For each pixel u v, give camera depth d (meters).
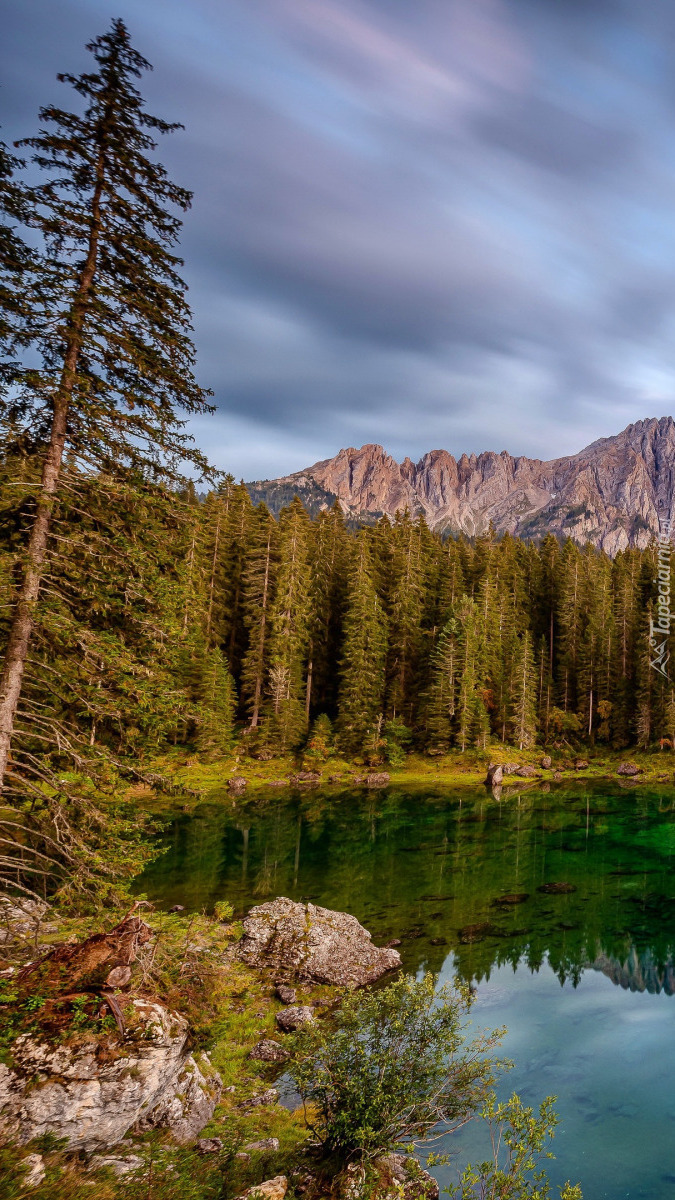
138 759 12.05
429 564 79.81
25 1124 7.20
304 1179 7.98
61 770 11.30
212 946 17.20
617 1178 9.83
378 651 61.00
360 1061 8.55
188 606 12.56
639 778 56.84
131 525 11.92
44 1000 8.59
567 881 26.44
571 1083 12.66
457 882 26.16
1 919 11.18
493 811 41.34
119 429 11.32
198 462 11.98
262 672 57.81
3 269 10.12
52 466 10.88
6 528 11.07
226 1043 13.16
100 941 9.62
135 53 10.84
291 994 15.77
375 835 34.34
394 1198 7.45
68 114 10.85
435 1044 8.73
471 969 17.95
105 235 11.24
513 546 94.38
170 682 12.42
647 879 26.75
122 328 11.77
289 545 58.50
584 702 72.88
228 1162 8.38
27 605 10.27
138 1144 8.16
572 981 17.39
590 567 90.50
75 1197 6.64
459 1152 10.34
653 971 18.05
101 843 11.12
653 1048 14.09
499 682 67.50
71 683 11.10
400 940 19.92
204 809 40.34
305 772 52.38
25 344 10.66
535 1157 10.35
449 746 61.06
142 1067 8.16
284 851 30.56
